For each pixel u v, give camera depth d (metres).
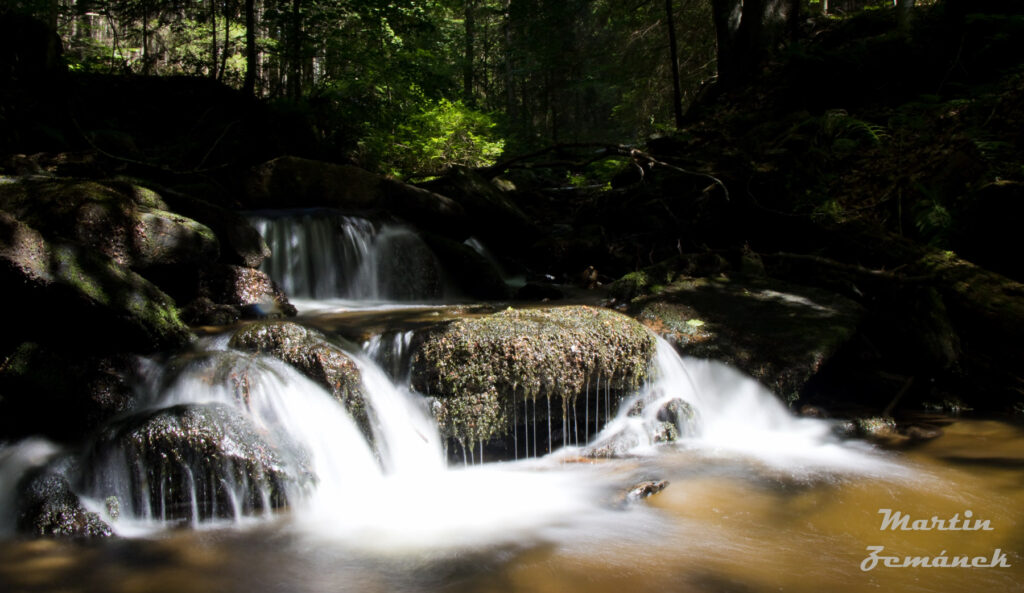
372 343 4.60
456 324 4.52
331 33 14.17
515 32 26.97
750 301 6.20
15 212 4.82
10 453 3.65
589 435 4.80
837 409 5.48
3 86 9.04
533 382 4.39
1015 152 7.18
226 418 3.63
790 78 12.14
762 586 2.77
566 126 30.17
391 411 4.24
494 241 9.83
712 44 20.05
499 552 3.11
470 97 24.72
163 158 9.85
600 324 4.75
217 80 13.19
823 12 18.06
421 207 8.56
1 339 4.07
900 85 10.72
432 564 3.00
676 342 5.50
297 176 8.09
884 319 6.21
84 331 4.14
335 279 7.25
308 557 3.07
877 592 2.71
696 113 15.30
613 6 20.58
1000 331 5.78
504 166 11.91
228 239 6.04
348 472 3.91
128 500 3.43
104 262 4.36
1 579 2.83
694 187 9.48
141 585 2.80
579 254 9.27
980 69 9.75
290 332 4.29
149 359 4.25
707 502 3.69
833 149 9.05
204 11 15.39
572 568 2.94
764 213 8.62
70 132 8.93
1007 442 4.67
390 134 13.73
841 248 7.39
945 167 7.43
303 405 3.96
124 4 14.34
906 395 5.68
